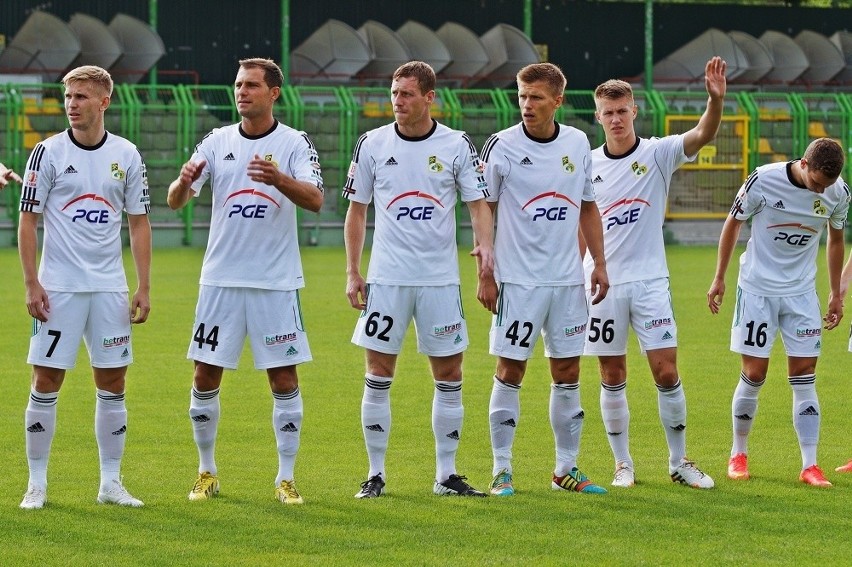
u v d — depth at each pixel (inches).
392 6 3565.5
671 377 707.4
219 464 759.7
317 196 645.9
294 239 667.4
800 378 727.7
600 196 730.2
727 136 3070.9
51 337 638.5
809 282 735.7
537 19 3673.7
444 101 2891.2
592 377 1113.4
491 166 689.6
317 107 2847.0
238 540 570.6
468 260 2400.3
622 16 3730.3
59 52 3083.2
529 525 601.0
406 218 669.3
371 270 679.1
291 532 585.3
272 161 657.6
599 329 724.0
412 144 669.9
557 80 676.7
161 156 2795.3
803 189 715.4
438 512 629.0
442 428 678.5
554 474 702.5
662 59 3599.9
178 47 3422.7
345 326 1450.5
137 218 661.9
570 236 689.0
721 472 745.0
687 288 1899.6
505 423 684.1
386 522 606.2
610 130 724.0
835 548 561.0
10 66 3078.2
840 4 4392.2
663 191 729.6
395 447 816.3
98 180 643.5
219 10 3447.3
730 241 743.1
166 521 606.9
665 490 692.7
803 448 722.8
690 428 886.4
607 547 559.8
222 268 658.8
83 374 1099.3
